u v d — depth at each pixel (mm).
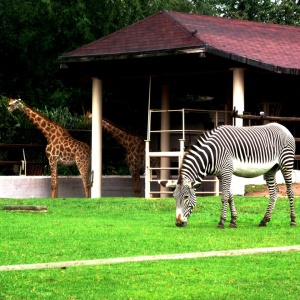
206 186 24156
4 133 25156
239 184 19984
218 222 14719
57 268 9992
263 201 18172
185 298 8586
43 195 23688
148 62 21031
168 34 20859
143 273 9727
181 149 20734
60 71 23500
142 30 21672
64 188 23969
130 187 25188
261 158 14250
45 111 27078
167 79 23719
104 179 24625
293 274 9742
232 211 14031
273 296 8680
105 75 22312
